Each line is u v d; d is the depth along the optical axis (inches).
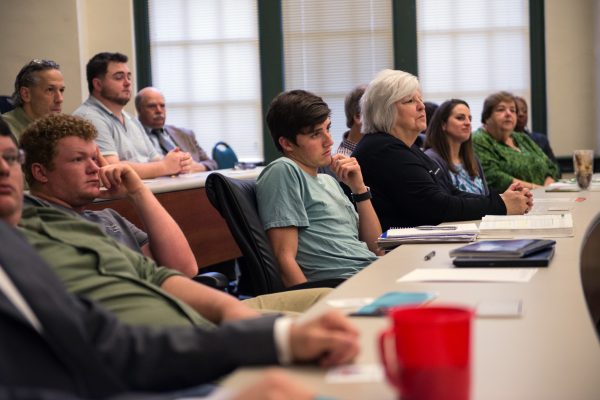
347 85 367.9
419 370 41.1
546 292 74.9
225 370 57.6
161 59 374.9
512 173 266.7
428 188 155.1
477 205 154.6
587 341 56.4
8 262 59.7
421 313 43.7
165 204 183.2
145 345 59.9
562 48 352.2
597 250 166.1
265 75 369.1
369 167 159.0
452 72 362.3
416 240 118.2
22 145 104.5
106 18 359.3
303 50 369.1
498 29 358.3
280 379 41.0
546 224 122.1
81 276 84.1
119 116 234.7
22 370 55.6
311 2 366.6
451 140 199.9
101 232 90.7
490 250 92.4
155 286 86.6
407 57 362.0
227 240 205.6
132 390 58.8
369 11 364.2
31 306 58.1
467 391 41.4
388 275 88.2
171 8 372.5
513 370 50.1
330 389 47.3
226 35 371.2
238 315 87.1
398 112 161.2
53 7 340.2
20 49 341.4
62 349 57.1
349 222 139.7
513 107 269.9
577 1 349.4
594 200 181.2
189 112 375.6
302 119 135.3
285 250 129.0
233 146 374.0
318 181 138.6
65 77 342.6
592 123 352.2
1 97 231.8
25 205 91.8
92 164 105.7
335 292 78.7
